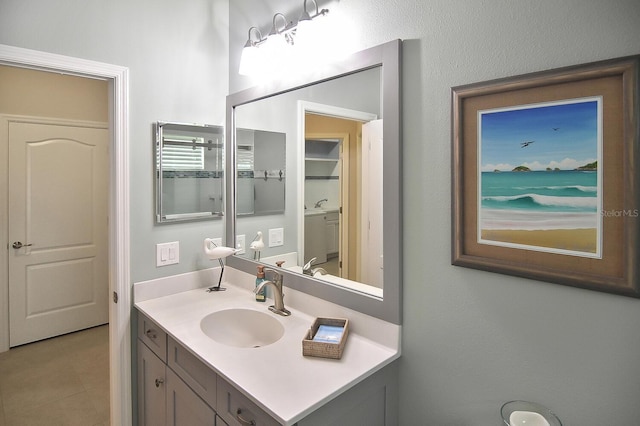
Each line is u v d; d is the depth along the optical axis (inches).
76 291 138.7
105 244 144.7
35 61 63.5
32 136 126.8
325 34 62.4
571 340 39.9
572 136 38.8
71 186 135.6
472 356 47.4
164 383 66.4
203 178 84.4
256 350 54.8
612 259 36.8
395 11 53.6
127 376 76.6
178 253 81.7
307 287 67.5
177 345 61.7
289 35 68.8
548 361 41.6
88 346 128.4
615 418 37.5
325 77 62.7
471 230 46.5
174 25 79.7
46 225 130.9
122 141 73.5
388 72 53.4
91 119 138.8
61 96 132.0
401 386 54.7
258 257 79.9
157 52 77.4
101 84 140.9
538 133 41.0
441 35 48.8
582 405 39.4
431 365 51.4
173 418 64.2
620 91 35.9
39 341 130.9
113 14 71.8
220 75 86.6
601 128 37.0
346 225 60.9
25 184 126.1
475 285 46.9
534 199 41.5
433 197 50.2
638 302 36.0
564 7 39.3
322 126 64.7
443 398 50.4
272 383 46.1
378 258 56.3
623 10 35.9
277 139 73.7
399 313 53.7
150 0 76.4
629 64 35.1
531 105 41.4
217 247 81.8
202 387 55.2
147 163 77.0
